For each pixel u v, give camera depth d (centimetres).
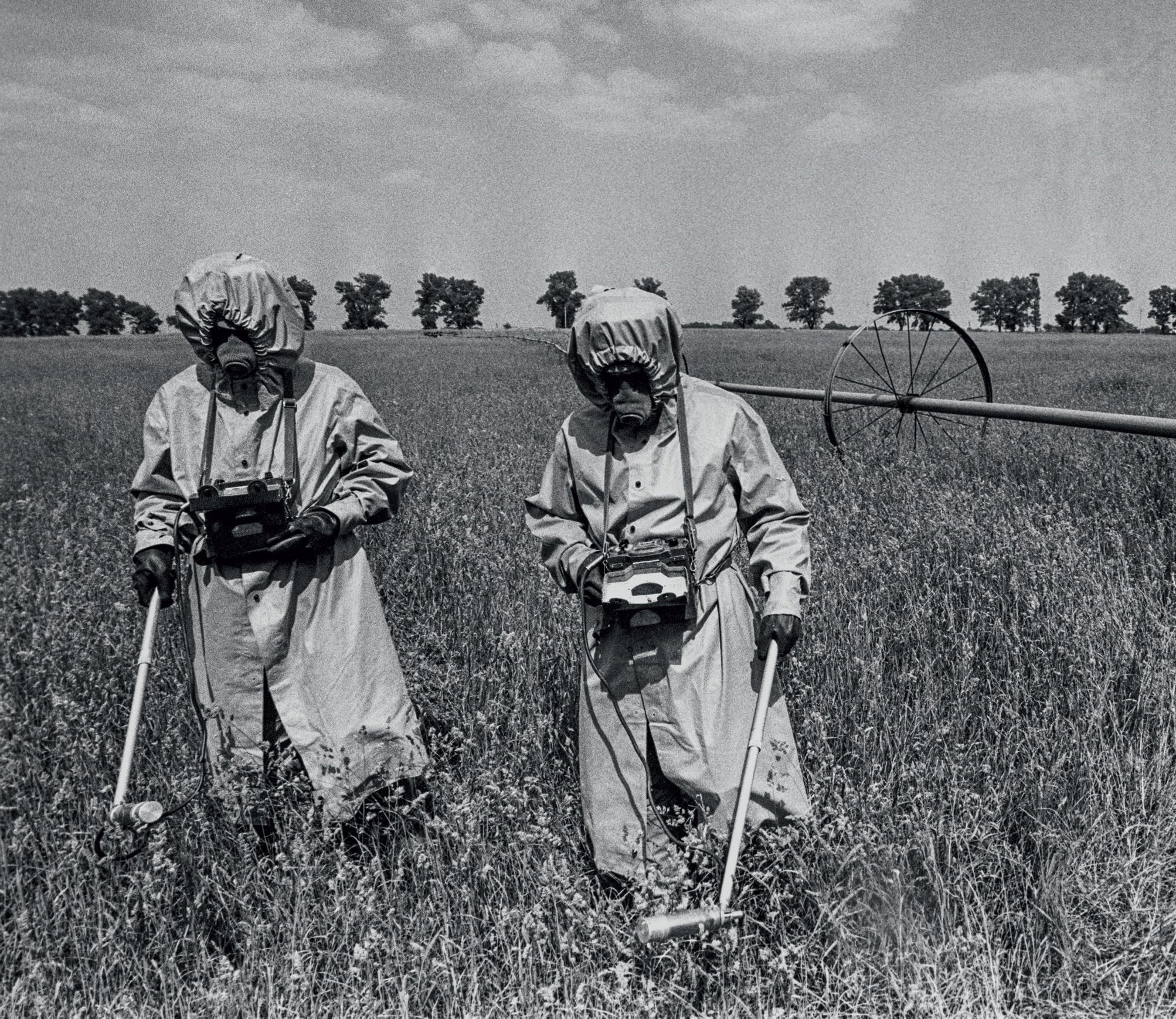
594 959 259
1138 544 489
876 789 295
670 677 277
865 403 910
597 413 289
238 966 276
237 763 314
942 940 266
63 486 840
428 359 3406
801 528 292
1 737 337
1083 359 2688
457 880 279
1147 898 278
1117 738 332
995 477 685
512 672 405
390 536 627
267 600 331
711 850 268
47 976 256
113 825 284
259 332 323
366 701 339
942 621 409
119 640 427
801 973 263
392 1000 247
